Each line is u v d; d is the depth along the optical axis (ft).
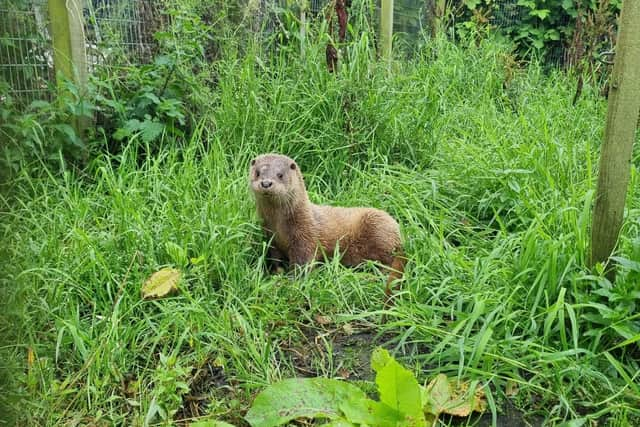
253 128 8.67
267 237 7.04
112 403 5.21
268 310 6.04
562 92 12.21
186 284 6.11
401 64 10.71
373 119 8.91
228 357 5.61
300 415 4.92
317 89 8.91
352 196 7.97
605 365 5.43
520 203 7.22
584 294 5.69
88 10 8.63
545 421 5.12
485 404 5.19
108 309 5.84
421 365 5.55
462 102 11.21
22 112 7.83
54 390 5.16
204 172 7.83
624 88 5.41
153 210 6.97
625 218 6.12
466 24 14.66
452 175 8.12
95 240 6.39
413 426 4.81
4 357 5.04
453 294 6.03
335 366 5.65
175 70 8.91
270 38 9.46
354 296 6.40
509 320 5.63
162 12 9.00
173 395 5.14
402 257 6.55
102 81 8.49
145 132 8.32
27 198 7.07
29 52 7.97
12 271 5.46
